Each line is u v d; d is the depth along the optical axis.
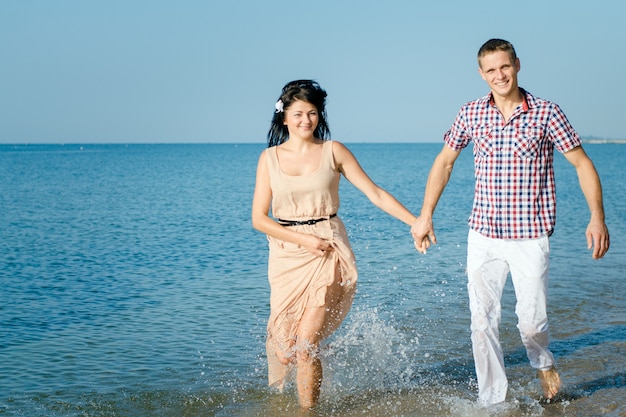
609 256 11.35
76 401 5.11
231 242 13.90
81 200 26.69
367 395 5.08
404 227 15.95
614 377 5.30
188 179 44.69
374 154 128.38
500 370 4.66
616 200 23.53
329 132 5.20
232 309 7.90
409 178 43.78
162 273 10.27
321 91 5.01
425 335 6.63
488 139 4.51
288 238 4.91
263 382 5.46
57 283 9.53
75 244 13.78
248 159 97.62
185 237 14.82
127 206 23.84
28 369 5.83
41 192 31.52
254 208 5.04
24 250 12.92
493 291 4.63
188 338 6.74
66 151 172.62
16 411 4.93
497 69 4.35
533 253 4.50
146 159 97.00
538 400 4.85
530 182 4.47
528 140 4.42
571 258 11.16
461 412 4.64
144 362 6.02
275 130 5.25
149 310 7.88
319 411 4.82
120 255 12.19
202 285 9.30
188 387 5.38
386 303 7.95
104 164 75.56
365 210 21.50
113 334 6.89
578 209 20.80
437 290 8.66
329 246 4.95
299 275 4.97
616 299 8.02
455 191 31.50
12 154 132.75
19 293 8.85
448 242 13.19
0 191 32.03
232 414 4.83
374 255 11.51
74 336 6.83
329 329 5.02
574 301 7.92
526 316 4.58
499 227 4.53
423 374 5.54
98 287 9.23
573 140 4.43
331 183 4.98
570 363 5.66
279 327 5.04
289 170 4.94
